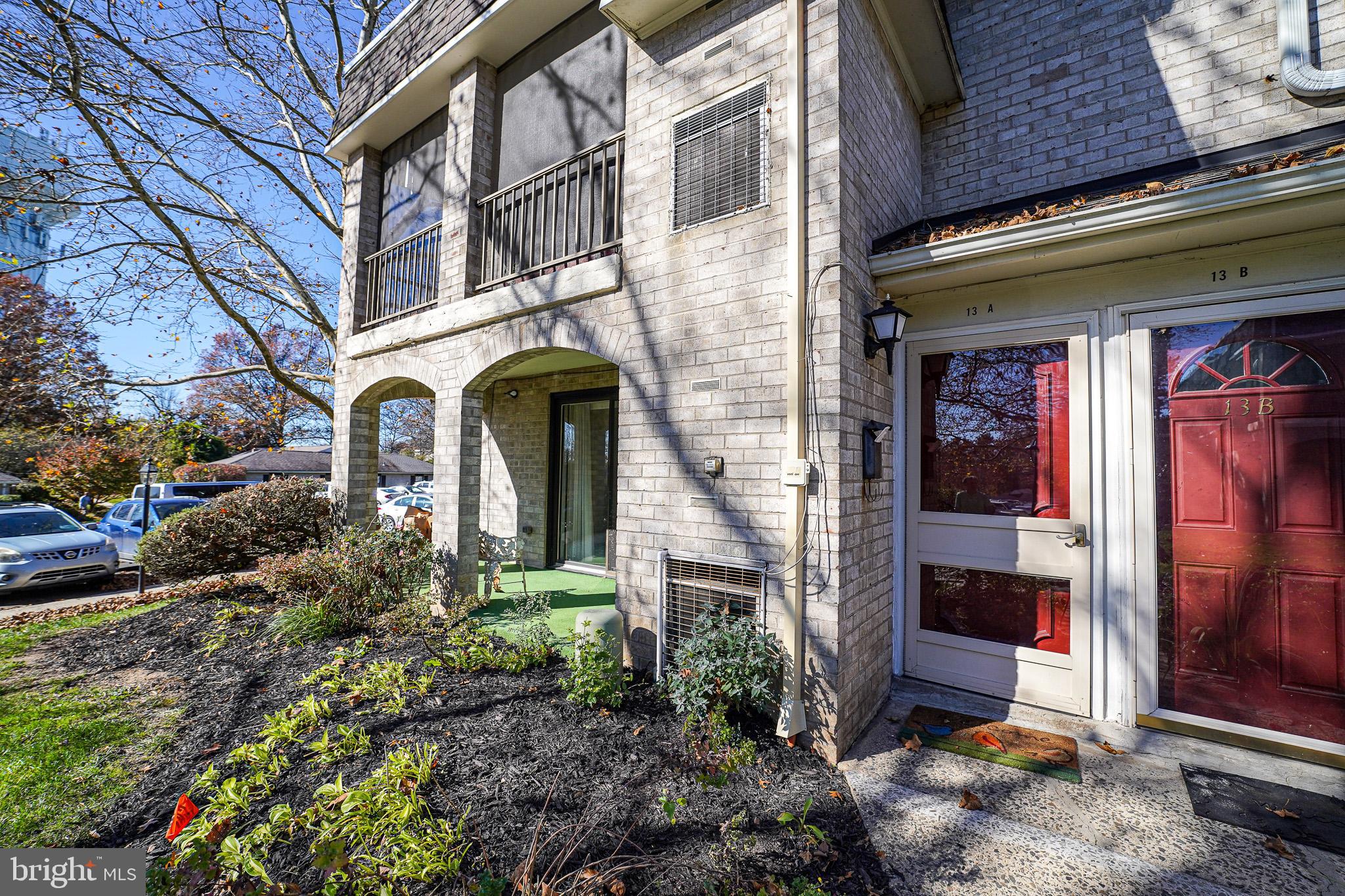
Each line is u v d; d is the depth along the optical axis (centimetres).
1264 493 297
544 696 346
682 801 245
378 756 278
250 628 509
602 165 463
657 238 385
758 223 334
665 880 199
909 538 391
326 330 1031
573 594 593
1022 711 340
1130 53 380
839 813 243
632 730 304
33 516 857
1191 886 203
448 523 540
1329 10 320
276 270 1050
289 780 261
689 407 360
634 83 410
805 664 300
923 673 384
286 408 1928
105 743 311
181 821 186
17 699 375
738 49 353
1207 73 354
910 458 394
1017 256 317
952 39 416
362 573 512
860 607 318
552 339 456
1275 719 290
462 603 518
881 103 374
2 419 1241
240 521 697
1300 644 287
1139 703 319
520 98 559
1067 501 346
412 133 712
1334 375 283
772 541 317
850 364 313
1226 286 300
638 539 385
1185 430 316
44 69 740
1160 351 322
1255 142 335
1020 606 357
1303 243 281
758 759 280
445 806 237
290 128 1078
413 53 626
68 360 984
